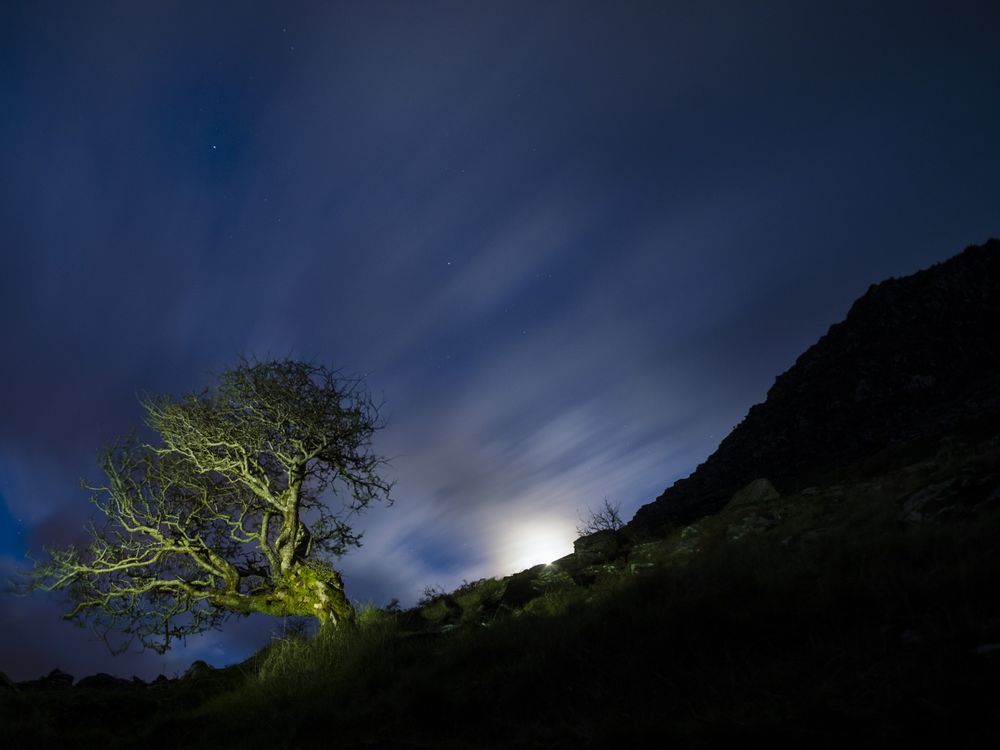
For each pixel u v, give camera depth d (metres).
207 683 14.88
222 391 19.41
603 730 5.72
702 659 6.87
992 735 3.93
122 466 18.94
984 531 7.76
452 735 7.32
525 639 10.17
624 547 19.66
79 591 17.91
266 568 19.41
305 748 8.23
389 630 13.89
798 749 4.54
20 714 11.43
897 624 6.14
